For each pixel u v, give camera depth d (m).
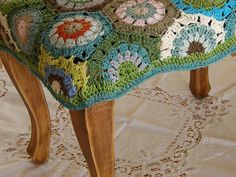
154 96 1.18
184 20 0.68
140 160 1.00
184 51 0.68
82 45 0.63
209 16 0.69
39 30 0.67
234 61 1.29
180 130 1.07
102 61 0.62
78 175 0.97
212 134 1.06
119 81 0.64
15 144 1.06
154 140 1.05
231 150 1.02
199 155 1.00
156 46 0.66
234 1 0.71
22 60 0.71
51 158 1.02
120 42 0.64
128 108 1.15
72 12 0.68
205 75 1.12
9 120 1.13
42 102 0.92
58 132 1.08
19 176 0.98
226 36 0.72
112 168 0.73
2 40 0.76
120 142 1.05
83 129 0.67
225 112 1.11
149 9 0.68
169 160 1.00
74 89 0.62
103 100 0.63
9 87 1.24
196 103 1.15
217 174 0.96
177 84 1.22
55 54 0.63
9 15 0.72
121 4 0.69
